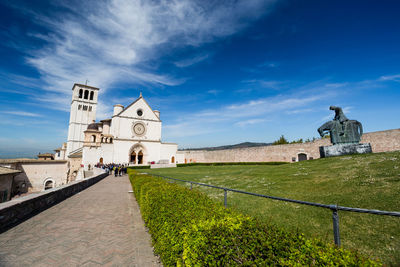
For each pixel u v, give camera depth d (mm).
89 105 58844
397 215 1885
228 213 3541
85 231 5531
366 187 7551
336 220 2467
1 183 26125
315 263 1910
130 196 11117
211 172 23734
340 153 15773
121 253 4273
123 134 46281
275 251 2100
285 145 34031
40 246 4539
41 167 40469
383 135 23156
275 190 9398
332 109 17094
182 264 2814
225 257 2182
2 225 5641
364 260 1892
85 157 41344
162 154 50625
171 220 3408
